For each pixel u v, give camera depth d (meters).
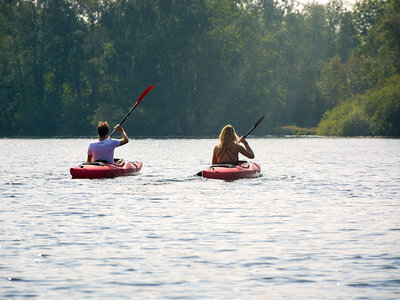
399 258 25.14
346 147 133.50
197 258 25.25
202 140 193.75
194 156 96.50
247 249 26.81
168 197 43.88
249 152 59.06
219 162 58.59
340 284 21.58
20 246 27.39
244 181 55.12
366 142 165.38
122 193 46.12
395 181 56.06
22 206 39.25
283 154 104.88
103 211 37.22
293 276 22.59
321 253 26.06
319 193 46.72
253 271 23.31
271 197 44.19
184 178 57.03
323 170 68.38
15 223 33.06
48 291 20.83
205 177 55.97
